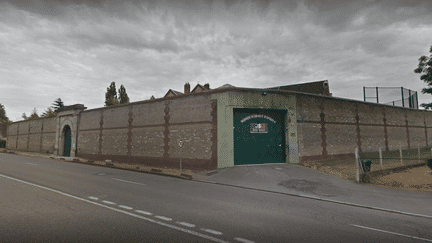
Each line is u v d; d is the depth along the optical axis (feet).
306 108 50.34
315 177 36.14
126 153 60.23
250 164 45.88
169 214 18.10
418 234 15.51
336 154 54.08
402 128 72.49
